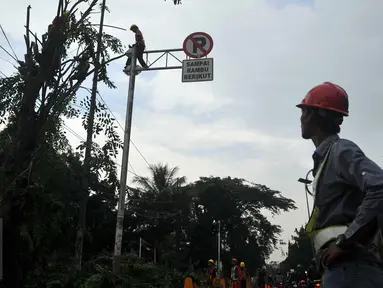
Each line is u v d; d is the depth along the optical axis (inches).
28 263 315.6
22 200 308.3
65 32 350.3
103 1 476.1
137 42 481.4
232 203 2336.4
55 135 376.8
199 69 465.1
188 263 1920.5
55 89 346.0
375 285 79.8
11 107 347.3
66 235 418.0
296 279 804.6
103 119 415.5
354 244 82.0
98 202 1164.5
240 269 671.1
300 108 101.4
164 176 1884.8
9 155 316.5
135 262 526.3
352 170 83.7
